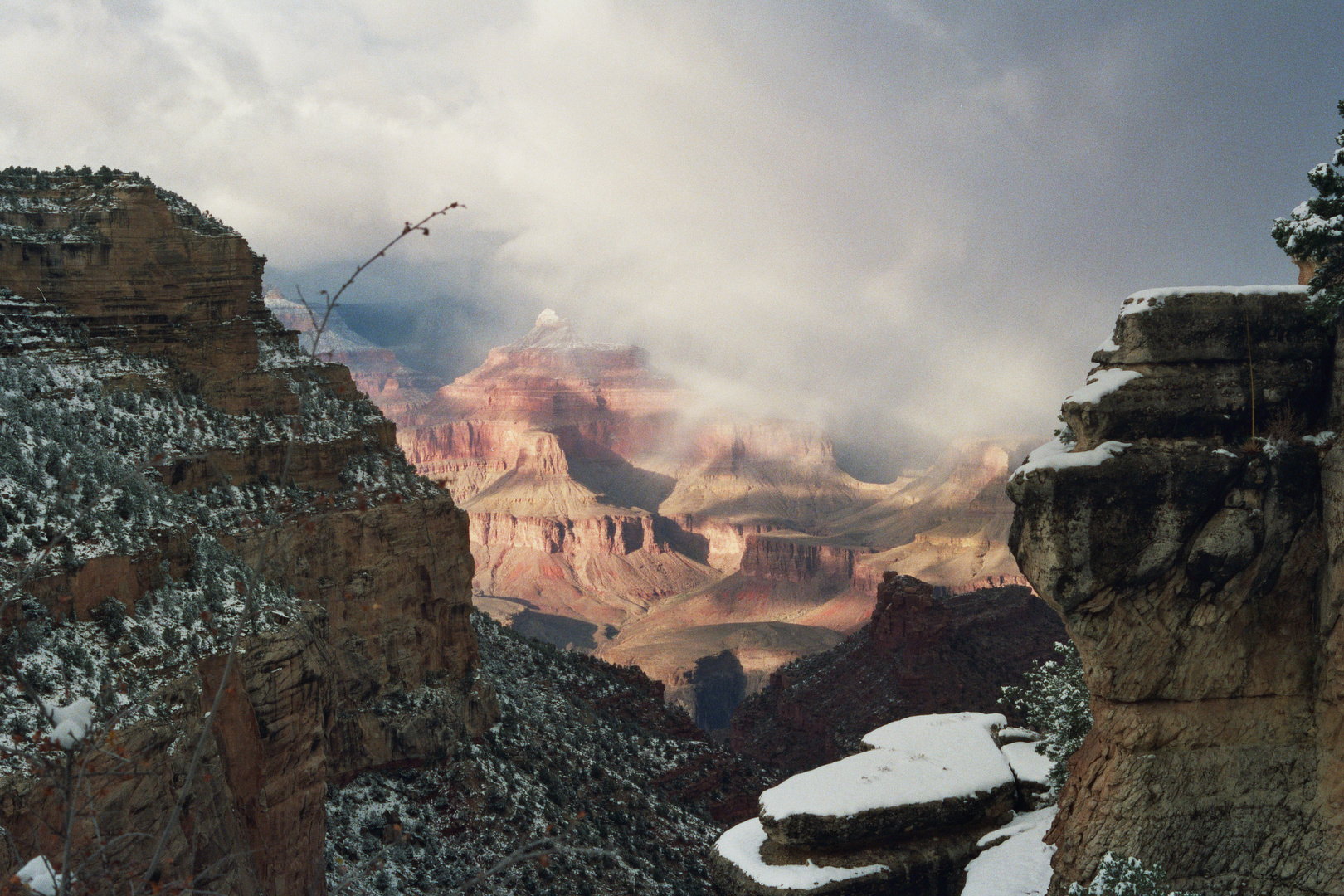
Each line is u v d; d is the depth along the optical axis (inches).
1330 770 868.0
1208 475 864.9
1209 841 878.4
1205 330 877.2
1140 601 874.8
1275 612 888.9
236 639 557.0
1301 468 876.6
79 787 638.5
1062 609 875.4
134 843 952.3
